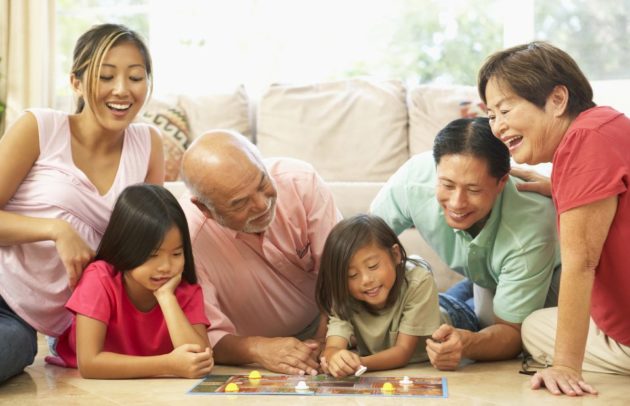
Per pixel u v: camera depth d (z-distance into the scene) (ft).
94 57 7.35
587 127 6.11
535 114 6.33
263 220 7.09
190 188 7.02
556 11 12.85
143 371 6.94
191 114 13.17
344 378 6.84
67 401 6.28
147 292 7.32
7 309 7.50
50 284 7.44
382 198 8.42
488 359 7.51
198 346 6.94
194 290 7.44
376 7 14.51
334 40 14.67
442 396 6.14
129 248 7.07
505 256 7.52
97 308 7.06
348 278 7.29
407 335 7.39
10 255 7.36
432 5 14.24
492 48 13.99
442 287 10.98
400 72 14.44
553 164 6.25
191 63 14.55
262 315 8.11
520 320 7.55
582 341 6.28
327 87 13.34
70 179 7.49
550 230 7.48
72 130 7.67
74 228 7.33
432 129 12.69
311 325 8.66
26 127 7.41
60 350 7.75
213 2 14.60
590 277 6.18
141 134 8.11
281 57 14.80
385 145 12.83
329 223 8.01
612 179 6.02
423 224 8.05
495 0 13.96
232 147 6.84
